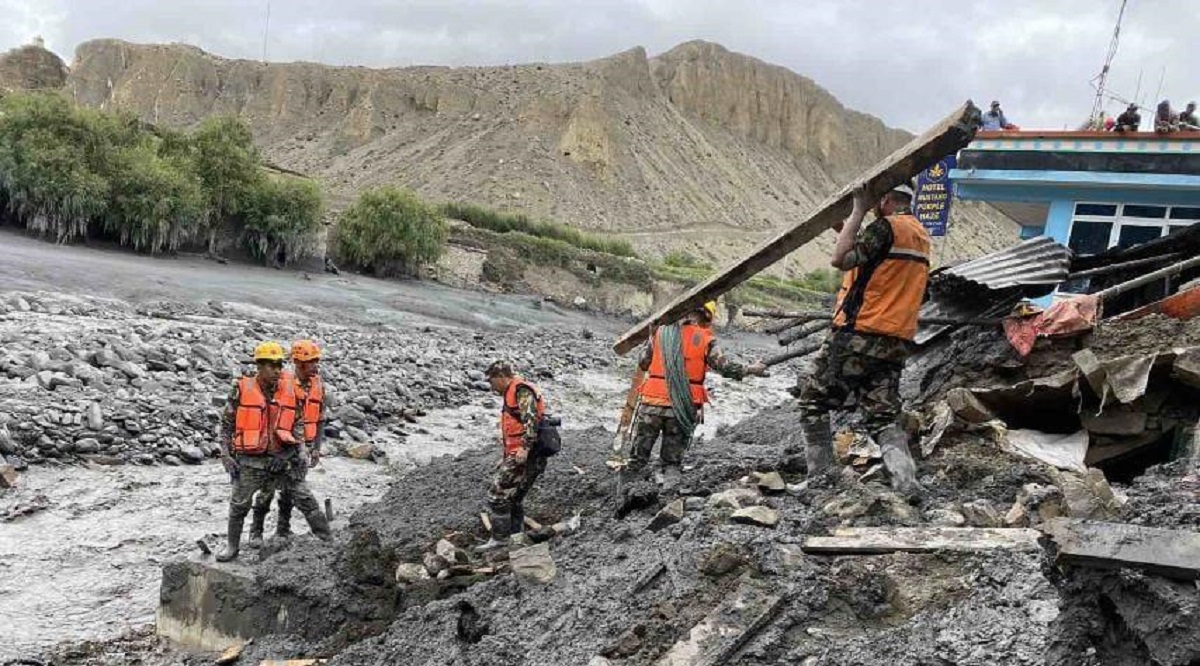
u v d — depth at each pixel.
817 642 4.17
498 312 37.72
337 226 41.44
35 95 32.25
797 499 5.95
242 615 6.63
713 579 4.85
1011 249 8.91
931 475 6.38
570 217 111.50
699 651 4.22
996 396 7.08
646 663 4.34
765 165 171.62
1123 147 13.18
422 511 8.41
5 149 30.16
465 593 5.79
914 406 7.59
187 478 11.61
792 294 56.69
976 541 4.70
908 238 5.66
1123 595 3.03
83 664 6.69
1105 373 6.52
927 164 5.47
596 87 147.25
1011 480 6.04
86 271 25.53
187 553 9.16
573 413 19.70
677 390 6.91
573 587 5.43
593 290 47.56
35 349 14.78
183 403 13.91
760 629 4.32
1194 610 2.79
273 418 7.47
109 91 148.25
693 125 169.75
